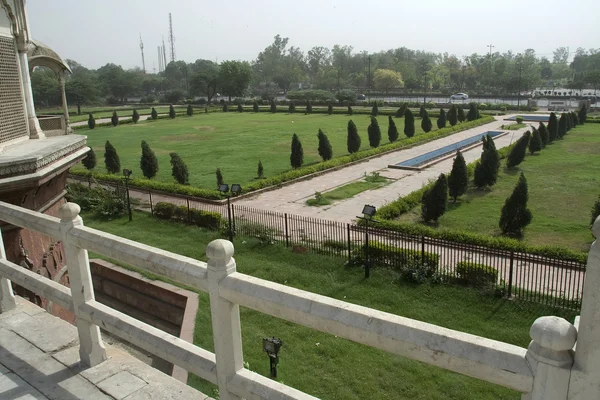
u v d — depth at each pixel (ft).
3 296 13.56
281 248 44.27
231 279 7.05
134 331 9.14
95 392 9.68
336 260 40.68
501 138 114.62
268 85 451.12
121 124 171.63
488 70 343.26
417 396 23.89
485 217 53.47
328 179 76.84
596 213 46.91
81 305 10.30
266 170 83.71
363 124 152.15
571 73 433.48
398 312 32.35
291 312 6.32
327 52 483.10
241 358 7.56
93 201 62.28
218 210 59.88
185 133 139.64
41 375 10.34
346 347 28.32
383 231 44.91
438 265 36.76
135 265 8.62
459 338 5.07
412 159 89.76
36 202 26.48
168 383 9.89
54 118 40.09
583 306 4.32
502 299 32.48
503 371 4.72
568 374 4.39
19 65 31.68
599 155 86.99
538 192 63.31
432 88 378.12
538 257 38.27
